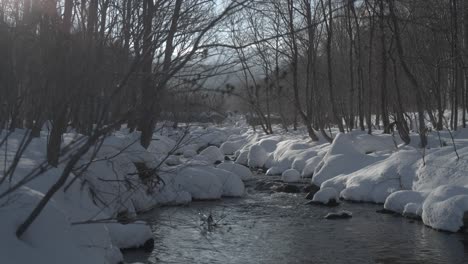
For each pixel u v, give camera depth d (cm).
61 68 566
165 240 1143
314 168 2208
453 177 1462
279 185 1964
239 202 1672
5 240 534
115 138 1324
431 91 2594
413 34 2564
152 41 578
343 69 3447
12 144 1061
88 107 695
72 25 613
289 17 2336
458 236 1164
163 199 1542
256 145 2853
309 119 2712
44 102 562
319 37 2773
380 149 2141
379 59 2703
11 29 555
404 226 1279
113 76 605
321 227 1294
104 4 646
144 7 614
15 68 555
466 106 2464
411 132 2388
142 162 1333
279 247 1102
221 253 1053
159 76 578
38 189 796
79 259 587
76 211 825
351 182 1725
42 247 563
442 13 2341
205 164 1892
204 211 1493
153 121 750
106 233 759
